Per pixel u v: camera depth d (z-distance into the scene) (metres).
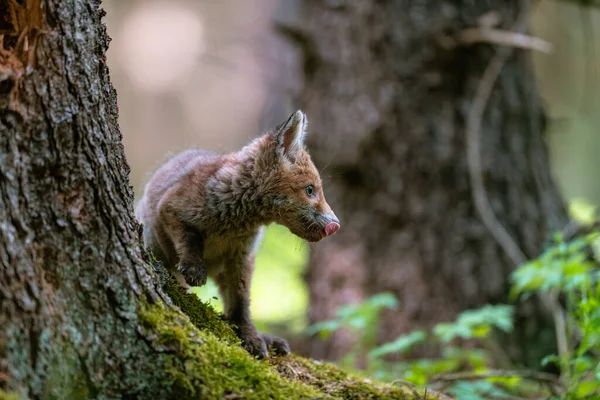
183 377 5.17
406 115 12.42
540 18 31.50
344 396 6.46
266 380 5.63
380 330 12.34
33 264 4.82
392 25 12.42
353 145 12.49
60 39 5.02
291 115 7.62
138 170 37.38
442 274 12.34
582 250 10.65
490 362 11.61
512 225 12.49
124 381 5.06
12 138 4.82
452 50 12.21
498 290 12.25
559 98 32.75
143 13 39.66
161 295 5.59
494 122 12.66
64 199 5.04
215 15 39.97
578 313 8.12
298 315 16.50
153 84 39.31
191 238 7.30
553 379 8.64
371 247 12.70
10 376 4.52
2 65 4.86
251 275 7.61
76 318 5.00
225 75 38.59
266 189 7.50
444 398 7.23
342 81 12.73
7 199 4.76
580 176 37.50
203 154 8.26
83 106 5.13
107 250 5.21
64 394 4.82
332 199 13.01
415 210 12.45
